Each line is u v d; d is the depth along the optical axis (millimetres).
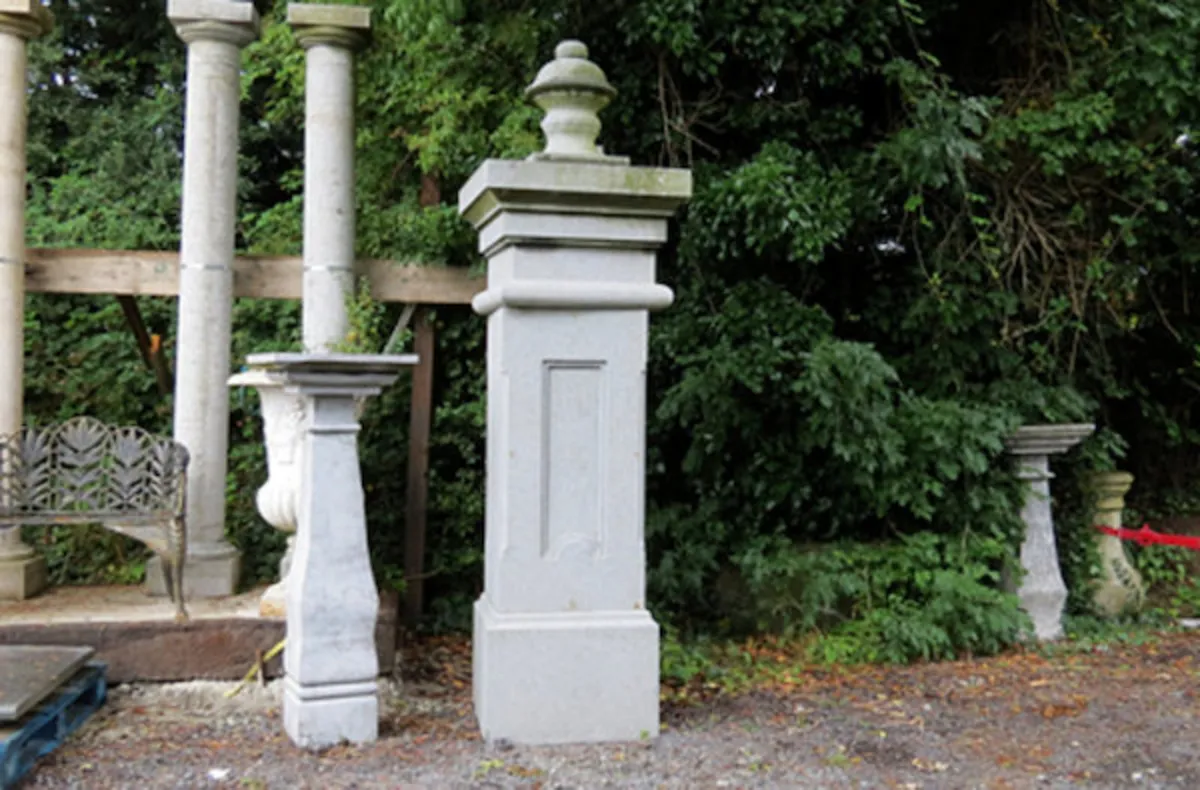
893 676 4523
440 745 3404
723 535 5258
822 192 4879
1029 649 5031
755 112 5344
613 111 5344
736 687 4285
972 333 5621
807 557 5012
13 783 3004
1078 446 5895
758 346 4961
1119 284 5633
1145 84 5129
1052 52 5551
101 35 9094
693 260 5164
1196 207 5828
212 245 4707
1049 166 5156
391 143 5766
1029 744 3535
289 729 3461
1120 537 5789
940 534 5336
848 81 5594
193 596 4547
